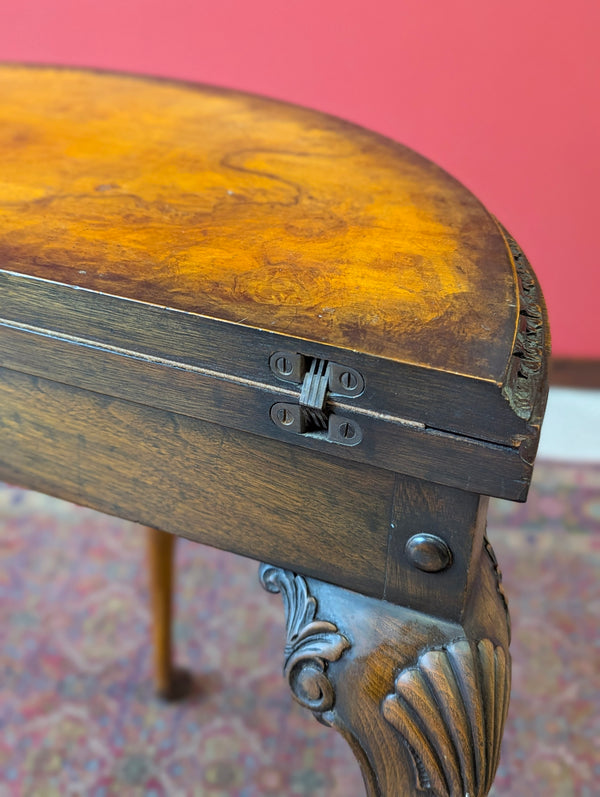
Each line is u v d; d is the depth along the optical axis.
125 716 1.14
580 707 1.14
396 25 1.44
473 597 0.52
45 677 1.18
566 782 1.05
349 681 0.52
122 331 0.50
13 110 0.83
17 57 1.54
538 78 1.46
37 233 0.57
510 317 0.48
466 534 0.47
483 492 0.44
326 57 1.49
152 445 0.53
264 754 1.09
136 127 0.80
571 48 1.42
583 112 1.47
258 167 0.71
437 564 0.48
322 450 0.48
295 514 0.51
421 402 0.44
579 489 1.47
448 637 0.50
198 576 1.34
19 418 0.58
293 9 1.45
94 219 0.60
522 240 1.61
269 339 0.46
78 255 0.54
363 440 0.46
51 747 1.10
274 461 0.50
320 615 0.53
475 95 1.49
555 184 1.55
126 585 1.33
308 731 1.12
